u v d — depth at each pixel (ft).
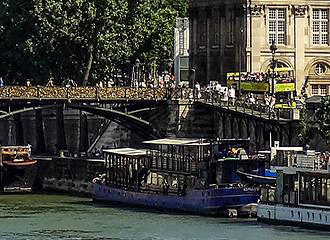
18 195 450.71
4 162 464.24
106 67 506.07
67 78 511.40
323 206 343.05
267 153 384.68
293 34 514.68
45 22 499.10
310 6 515.91
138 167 408.67
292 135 423.23
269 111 429.38
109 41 499.51
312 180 345.92
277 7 513.04
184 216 377.71
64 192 461.78
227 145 385.50
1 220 370.53
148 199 400.47
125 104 472.85
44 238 336.49
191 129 469.98
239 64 515.50
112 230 349.20
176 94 470.39
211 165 381.60
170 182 396.57
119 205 411.75
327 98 409.08
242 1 512.63
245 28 512.22
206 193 378.32
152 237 336.29
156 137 476.13
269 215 355.97
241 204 374.43
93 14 495.82
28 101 453.99
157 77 544.62
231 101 452.35
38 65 506.48
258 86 471.62
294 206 349.20
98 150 497.05
